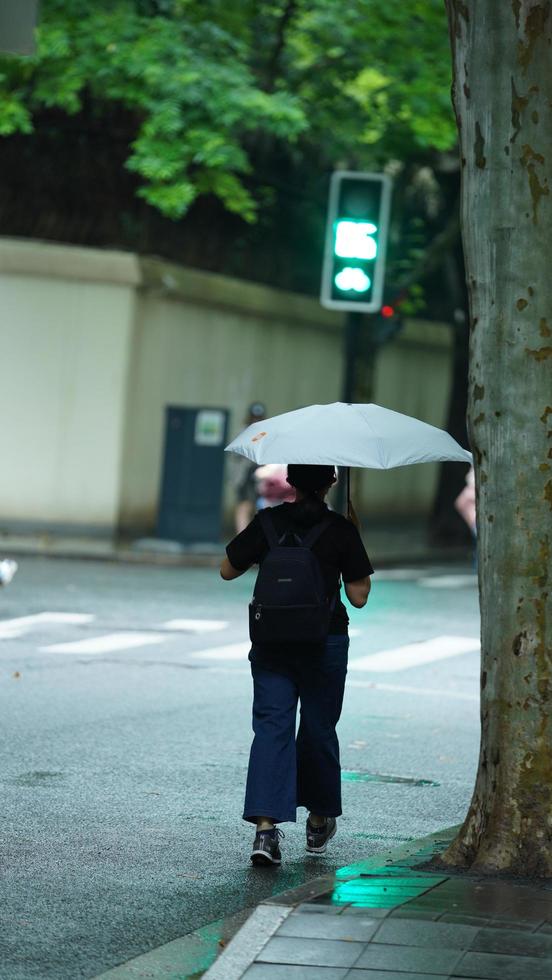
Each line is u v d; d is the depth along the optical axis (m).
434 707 19.64
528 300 10.30
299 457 11.53
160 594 30.91
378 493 56.25
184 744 16.42
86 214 42.72
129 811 13.52
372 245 32.09
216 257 45.78
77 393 42.53
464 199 10.56
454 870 10.59
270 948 8.85
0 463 42.59
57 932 10.05
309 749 12.23
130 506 43.47
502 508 10.44
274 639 11.86
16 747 15.97
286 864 12.11
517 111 10.26
